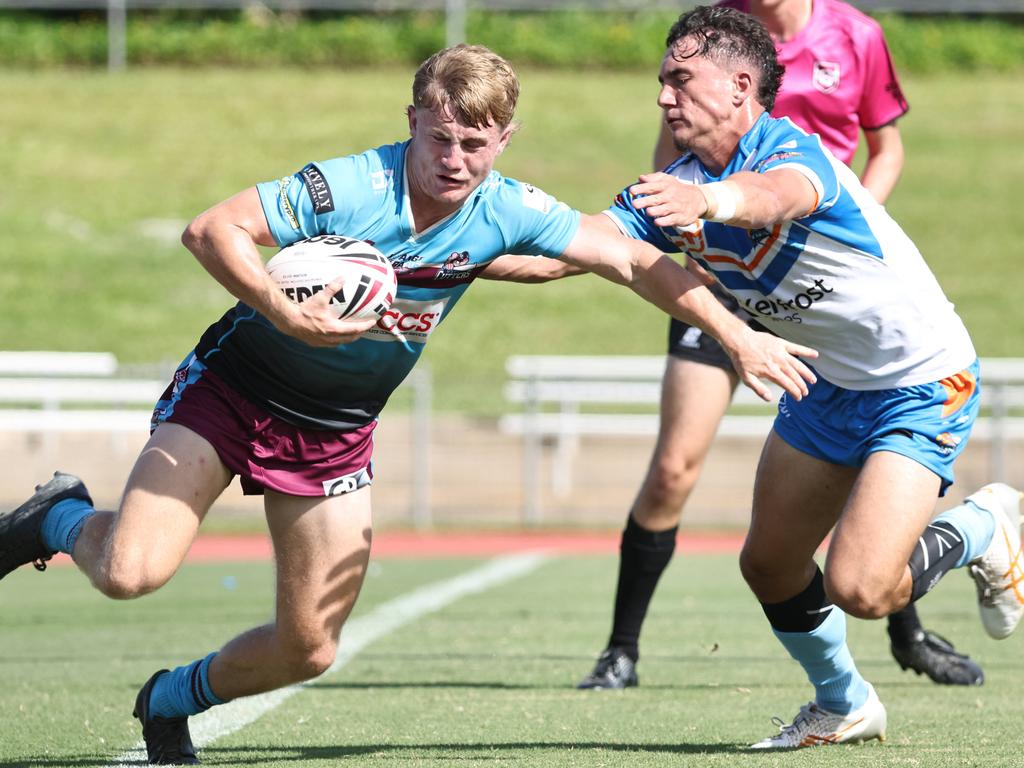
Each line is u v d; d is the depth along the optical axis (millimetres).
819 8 22141
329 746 17000
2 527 15633
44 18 141000
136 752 16641
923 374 15984
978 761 15477
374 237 14258
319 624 15219
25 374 67188
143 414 58875
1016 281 92500
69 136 118812
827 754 16141
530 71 136000
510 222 14656
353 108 126250
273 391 14680
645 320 88875
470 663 24625
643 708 19922
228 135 119938
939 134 120625
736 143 15812
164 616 31500
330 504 15141
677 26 15953
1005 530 17375
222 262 13680
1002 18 143125
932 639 22266
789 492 16656
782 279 15969
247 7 142875
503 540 51906
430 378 56500
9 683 22297
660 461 22047
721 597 34750
